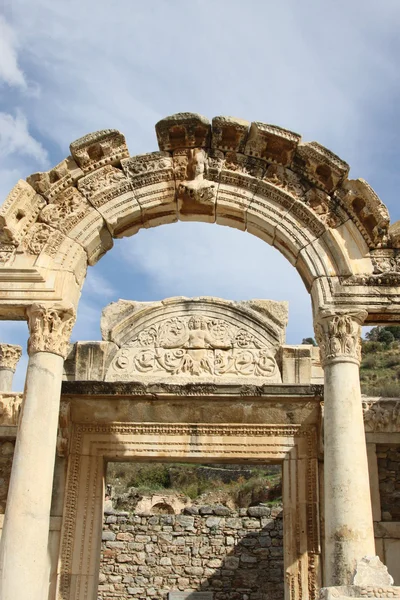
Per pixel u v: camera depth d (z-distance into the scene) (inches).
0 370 688.4
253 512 932.0
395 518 563.8
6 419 593.3
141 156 501.7
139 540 922.7
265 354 659.4
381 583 343.3
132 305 677.9
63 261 470.3
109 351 657.0
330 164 475.5
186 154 503.2
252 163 498.9
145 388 601.6
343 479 398.3
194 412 617.0
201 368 652.7
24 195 471.5
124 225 506.0
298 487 598.9
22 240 472.7
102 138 490.0
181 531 926.4
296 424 615.5
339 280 459.5
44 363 437.4
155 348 662.5
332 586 367.9
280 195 488.1
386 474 581.3
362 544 382.0
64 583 563.8
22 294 456.8
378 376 2156.7
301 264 481.7
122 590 895.1
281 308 676.7
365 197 472.4
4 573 377.1
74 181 491.8
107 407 613.3
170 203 497.7
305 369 645.3
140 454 613.0
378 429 588.4
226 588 890.1
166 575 901.8
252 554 906.7
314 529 583.2
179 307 679.7
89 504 596.1
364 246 471.8
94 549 585.0
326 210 482.3
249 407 614.2
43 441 415.5
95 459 610.5
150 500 1114.7
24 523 389.1
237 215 497.4
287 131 480.4
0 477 577.0
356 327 447.5
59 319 452.4
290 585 567.8
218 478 1499.8
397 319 462.6
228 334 668.1
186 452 613.3
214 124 491.5
